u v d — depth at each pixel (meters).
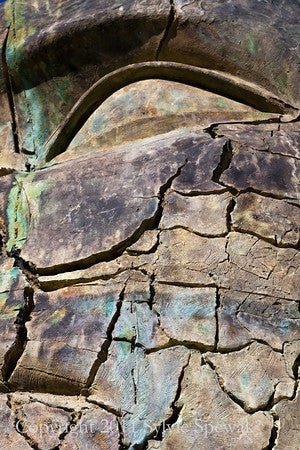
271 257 2.86
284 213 2.92
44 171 3.23
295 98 3.24
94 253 2.92
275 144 3.08
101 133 3.26
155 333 2.77
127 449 2.65
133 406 2.70
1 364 2.83
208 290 2.81
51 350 2.81
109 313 2.82
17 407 2.77
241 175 2.98
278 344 2.74
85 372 2.76
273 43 3.28
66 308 2.87
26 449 2.70
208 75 3.29
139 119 3.23
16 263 3.00
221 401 2.67
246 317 2.77
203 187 2.96
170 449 2.63
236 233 2.89
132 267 2.88
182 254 2.87
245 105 3.29
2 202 3.16
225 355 2.72
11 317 2.89
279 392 2.68
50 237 3.02
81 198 3.06
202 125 3.18
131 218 2.95
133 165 3.07
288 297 2.80
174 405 2.68
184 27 3.31
